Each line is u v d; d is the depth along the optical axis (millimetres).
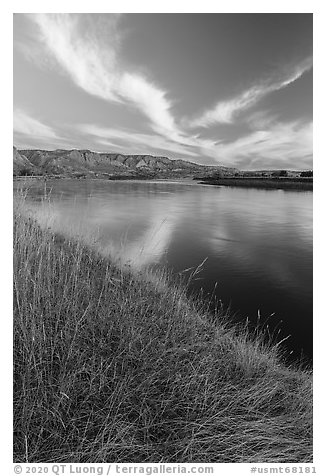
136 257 5406
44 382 2146
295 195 47656
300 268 9188
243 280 7602
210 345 3104
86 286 3268
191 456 2014
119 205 25922
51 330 2443
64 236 4973
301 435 2373
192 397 2361
